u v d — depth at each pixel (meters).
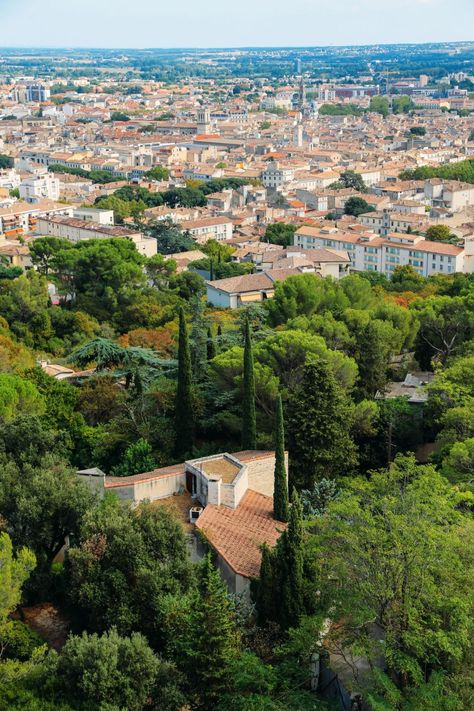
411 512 75.69
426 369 162.38
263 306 177.75
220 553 86.88
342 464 114.06
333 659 79.00
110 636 71.62
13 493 87.62
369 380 136.88
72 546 86.25
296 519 80.12
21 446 98.88
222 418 122.12
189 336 141.75
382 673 69.38
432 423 126.56
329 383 112.50
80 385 139.62
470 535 76.25
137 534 80.75
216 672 71.56
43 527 86.19
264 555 80.81
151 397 129.75
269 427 118.88
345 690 75.12
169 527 83.75
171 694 70.44
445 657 73.31
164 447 119.56
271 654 76.94
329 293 171.12
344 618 76.81
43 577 85.44
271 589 80.50
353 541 74.25
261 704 68.12
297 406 113.00
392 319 155.62
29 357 158.00
